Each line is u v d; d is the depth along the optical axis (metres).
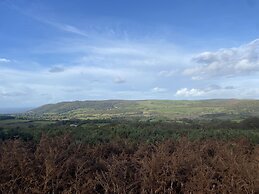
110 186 6.63
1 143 9.11
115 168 7.12
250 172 6.66
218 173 7.09
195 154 8.56
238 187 6.29
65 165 7.05
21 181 6.36
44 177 6.29
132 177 7.09
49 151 7.69
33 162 6.89
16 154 7.12
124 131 17.56
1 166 6.45
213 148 10.77
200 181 6.48
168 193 6.47
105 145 10.65
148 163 7.05
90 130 17.67
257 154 9.52
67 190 6.34
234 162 7.17
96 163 8.14
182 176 6.85
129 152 10.69
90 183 6.46
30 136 13.27
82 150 9.45
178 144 11.38
